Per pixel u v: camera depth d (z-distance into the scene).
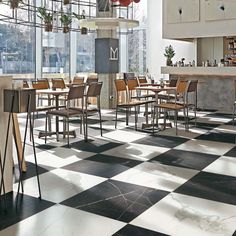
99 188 3.90
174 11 11.08
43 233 2.89
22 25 10.74
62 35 12.22
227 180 4.18
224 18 10.18
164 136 6.71
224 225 3.04
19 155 4.34
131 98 9.08
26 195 3.69
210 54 12.14
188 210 3.34
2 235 2.85
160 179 4.22
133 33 14.46
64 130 6.55
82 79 9.96
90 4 10.75
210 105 10.69
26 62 11.22
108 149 5.68
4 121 3.61
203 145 5.97
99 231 2.92
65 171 4.51
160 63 13.85
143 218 3.17
